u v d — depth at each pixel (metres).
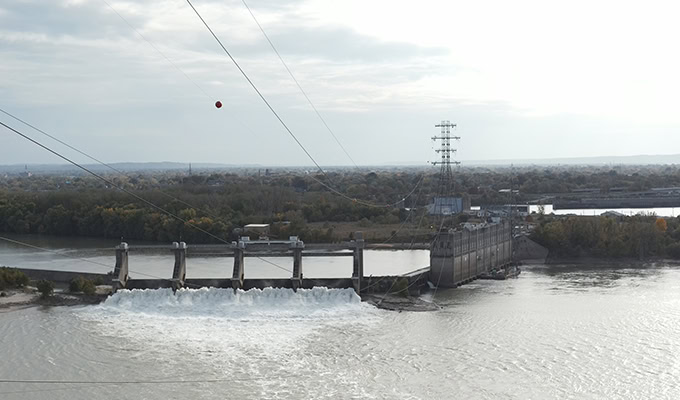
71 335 120.50
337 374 99.38
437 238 167.62
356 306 142.38
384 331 122.94
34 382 96.38
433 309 140.00
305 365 103.69
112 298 142.75
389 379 97.00
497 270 192.38
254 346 114.12
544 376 97.31
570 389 92.44
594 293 155.62
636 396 89.94
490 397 89.94
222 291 144.75
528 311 136.62
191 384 95.62
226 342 116.69
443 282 166.62
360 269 154.12
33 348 112.38
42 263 199.88
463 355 107.38
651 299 147.25
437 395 90.69
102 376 98.88
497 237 197.75
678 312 133.88
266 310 139.38
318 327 126.56
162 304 141.25
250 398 90.19
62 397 90.88
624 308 138.12
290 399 89.75
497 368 101.00
